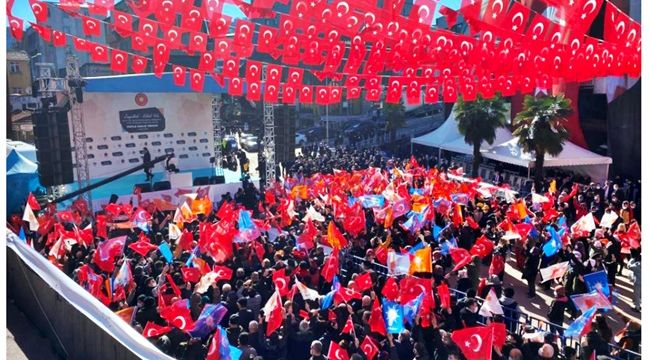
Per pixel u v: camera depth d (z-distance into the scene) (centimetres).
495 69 820
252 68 945
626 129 2522
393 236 1484
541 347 805
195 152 2792
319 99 1023
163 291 1012
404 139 4050
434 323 941
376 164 3200
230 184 2461
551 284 1462
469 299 973
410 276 1008
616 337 998
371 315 884
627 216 1708
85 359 921
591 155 2589
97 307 884
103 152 2552
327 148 3728
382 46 916
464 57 815
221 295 1074
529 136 2481
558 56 823
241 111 5056
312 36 866
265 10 827
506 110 2836
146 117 2644
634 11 2255
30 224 1409
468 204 1839
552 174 2759
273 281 1027
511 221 1606
